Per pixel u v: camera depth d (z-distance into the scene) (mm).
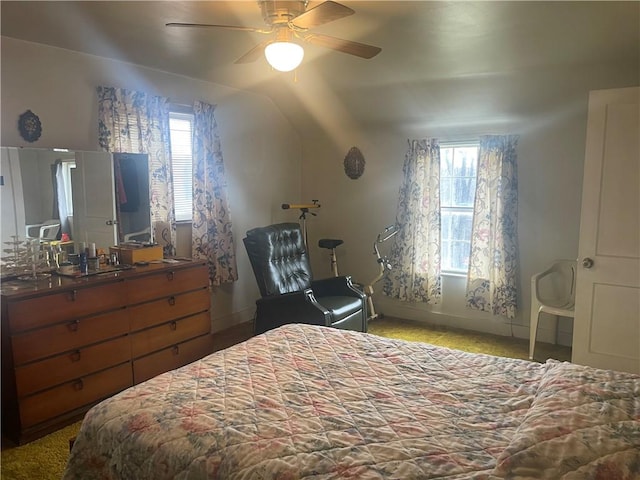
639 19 2656
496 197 4180
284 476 1262
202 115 4148
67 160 3186
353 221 5207
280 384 1825
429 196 4535
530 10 2559
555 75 3480
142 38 3061
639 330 3109
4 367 2529
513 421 1549
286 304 3723
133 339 3088
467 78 3680
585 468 1160
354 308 3949
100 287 2869
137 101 3631
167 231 3924
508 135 4105
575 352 3350
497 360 2088
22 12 2580
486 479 1193
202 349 3602
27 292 2529
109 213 3436
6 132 2967
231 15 2656
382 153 4910
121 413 1625
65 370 2715
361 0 2434
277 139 5133
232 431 1466
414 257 4645
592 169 3150
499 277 4211
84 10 2568
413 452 1353
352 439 1429
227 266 4469
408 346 2277
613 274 3158
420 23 2760
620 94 3014
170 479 1386
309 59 3609
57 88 3215
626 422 1348
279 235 4141
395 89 4066
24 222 2963
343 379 1888
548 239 4090
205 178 4207
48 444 2555
